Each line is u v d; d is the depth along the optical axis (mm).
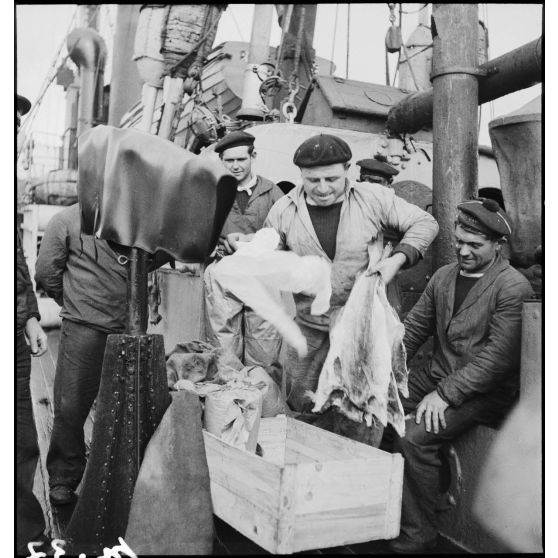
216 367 2531
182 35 2598
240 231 2631
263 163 2643
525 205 2498
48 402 2541
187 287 2699
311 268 2607
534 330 2219
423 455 2311
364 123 2764
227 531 2152
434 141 2623
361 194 2605
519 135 2494
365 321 2508
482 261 2338
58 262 2447
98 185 2023
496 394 2299
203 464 2016
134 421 1951
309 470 1881
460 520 2332
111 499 1958
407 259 2496
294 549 1861
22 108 2459
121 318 2494
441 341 2434
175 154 2025
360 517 1969
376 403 2451
